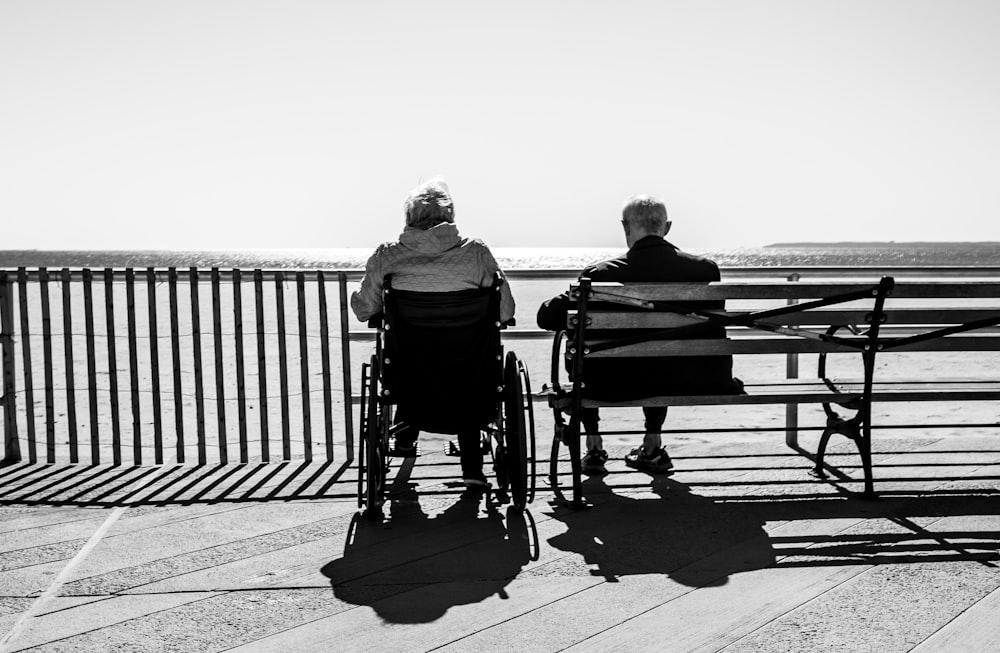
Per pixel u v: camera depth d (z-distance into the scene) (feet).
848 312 12.87
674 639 8.34
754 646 8.16
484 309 12.25
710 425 21.11
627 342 12.64
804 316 12.92
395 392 12.34
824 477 14.14
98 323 53.16
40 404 27.63
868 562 10.25
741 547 10.87
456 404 12.39
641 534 11.46
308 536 11.57
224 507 12.94
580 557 10.62
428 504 13.01
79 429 23.65
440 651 8.20
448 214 12.78
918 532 11.30
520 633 8.55
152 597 9.56
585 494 13.47
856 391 13.17
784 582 9.70
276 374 33.91
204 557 10.79
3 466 15.90
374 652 8.21
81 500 13.37
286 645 8.38
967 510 12.25
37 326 52.39
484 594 9.53
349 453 16.02
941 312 12.81
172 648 8.35
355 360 36.86
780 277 17.67
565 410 13.17
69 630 8.76
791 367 16.83
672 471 14.73
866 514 12.14
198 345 15.81
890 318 12.75
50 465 15.94
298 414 25.77
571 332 13.04
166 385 31.78
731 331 19.17
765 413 22.82
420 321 12.19
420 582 9.91
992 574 9.80
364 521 12.19
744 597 9.30
